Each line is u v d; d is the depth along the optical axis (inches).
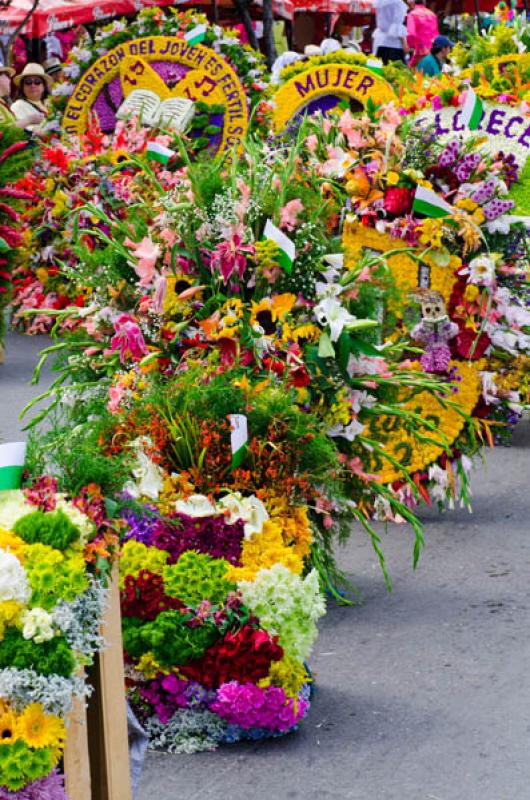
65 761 121.6
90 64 480.7
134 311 209.5
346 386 203.5
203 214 199.3
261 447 173.9
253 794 151.3
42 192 445.1
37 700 118.3
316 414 200.1
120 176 245.6
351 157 253.4
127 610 164.7
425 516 269.0
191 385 179.2
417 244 247.8
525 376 265.9
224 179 203.2
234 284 198.2
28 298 469.4
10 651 118.3
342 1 701.9
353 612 212.7
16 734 116.4
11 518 123.8
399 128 251.8
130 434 177.3
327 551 207.8
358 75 450.3
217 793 151.7
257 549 168.7
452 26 752.3
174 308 201.2
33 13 648.4
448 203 247.8
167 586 165.5
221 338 192.1
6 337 468.4
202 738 163.5
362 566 236.8
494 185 247.6
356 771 156.9
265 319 195.3
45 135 487.2
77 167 434.3
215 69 471.8
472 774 155.9
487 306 248.1
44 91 597.6
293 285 199.8
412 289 249.1
